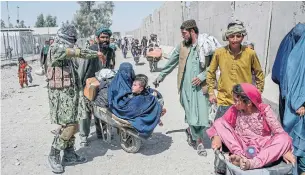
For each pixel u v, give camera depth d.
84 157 5.12
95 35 6.02
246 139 3.31
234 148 3.20
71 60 4.71
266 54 8.20
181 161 5.04
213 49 5.05
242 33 4.07
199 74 5.07
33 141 6.17
